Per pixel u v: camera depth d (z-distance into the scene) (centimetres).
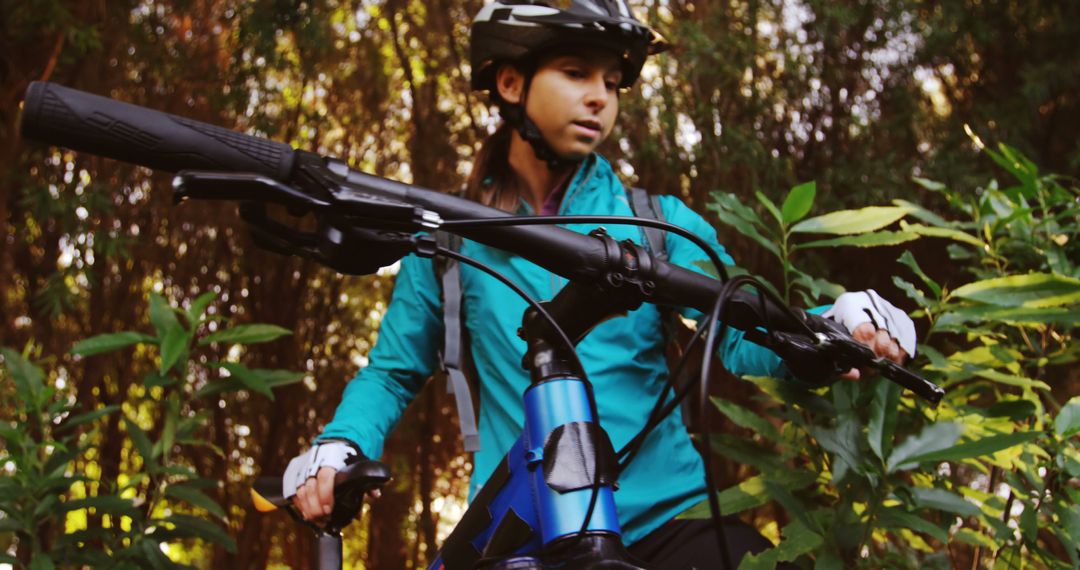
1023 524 143
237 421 640
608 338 144
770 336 93
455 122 582
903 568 142
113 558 188
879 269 438
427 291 156
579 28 142
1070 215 170
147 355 564
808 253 437
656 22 449
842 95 480
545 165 162
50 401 217
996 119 466
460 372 146
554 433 84
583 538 79
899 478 155
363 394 147
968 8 474
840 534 138
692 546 134
